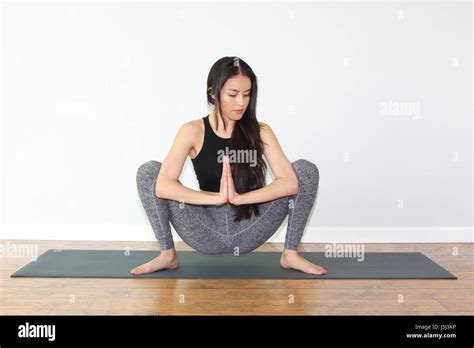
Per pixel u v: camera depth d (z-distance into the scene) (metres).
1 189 3.53
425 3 3.42
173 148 2.70
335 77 3.46
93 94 3.47
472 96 3.47
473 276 2.80
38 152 3.50
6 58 3.45
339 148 3.50
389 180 3.52
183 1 3.42
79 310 2.30
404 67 3.45
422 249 3.37
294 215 2.80
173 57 3.45
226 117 2.71
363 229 3.54
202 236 2.74
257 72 3.46
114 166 3.52
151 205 2.75
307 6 3.42
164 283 2.65
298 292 2.53
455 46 3.45
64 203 3.54
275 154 2.76
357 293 2.52
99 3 3.42
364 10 3.42
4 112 3.47
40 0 3.41
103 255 3.15
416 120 3.48
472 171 3.52
